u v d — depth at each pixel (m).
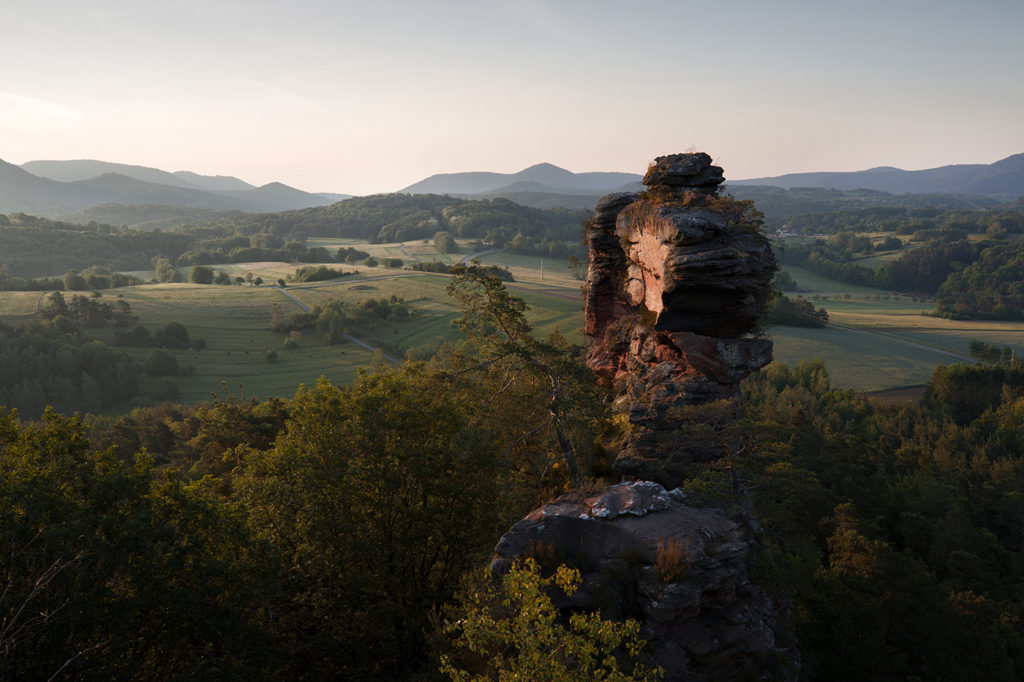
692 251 29.73
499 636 13.76
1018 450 123.94
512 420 35.78
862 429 126.62
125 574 21.61
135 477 22.41
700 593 17.59
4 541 18.48
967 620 37.66
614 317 42.19
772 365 160.25
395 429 31.97
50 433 22.89
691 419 28.47
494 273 32.91
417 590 30.28
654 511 20.50
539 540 19.62
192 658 22.08
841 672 34.62
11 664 18.00
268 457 31.91
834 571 40.44
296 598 27.12
